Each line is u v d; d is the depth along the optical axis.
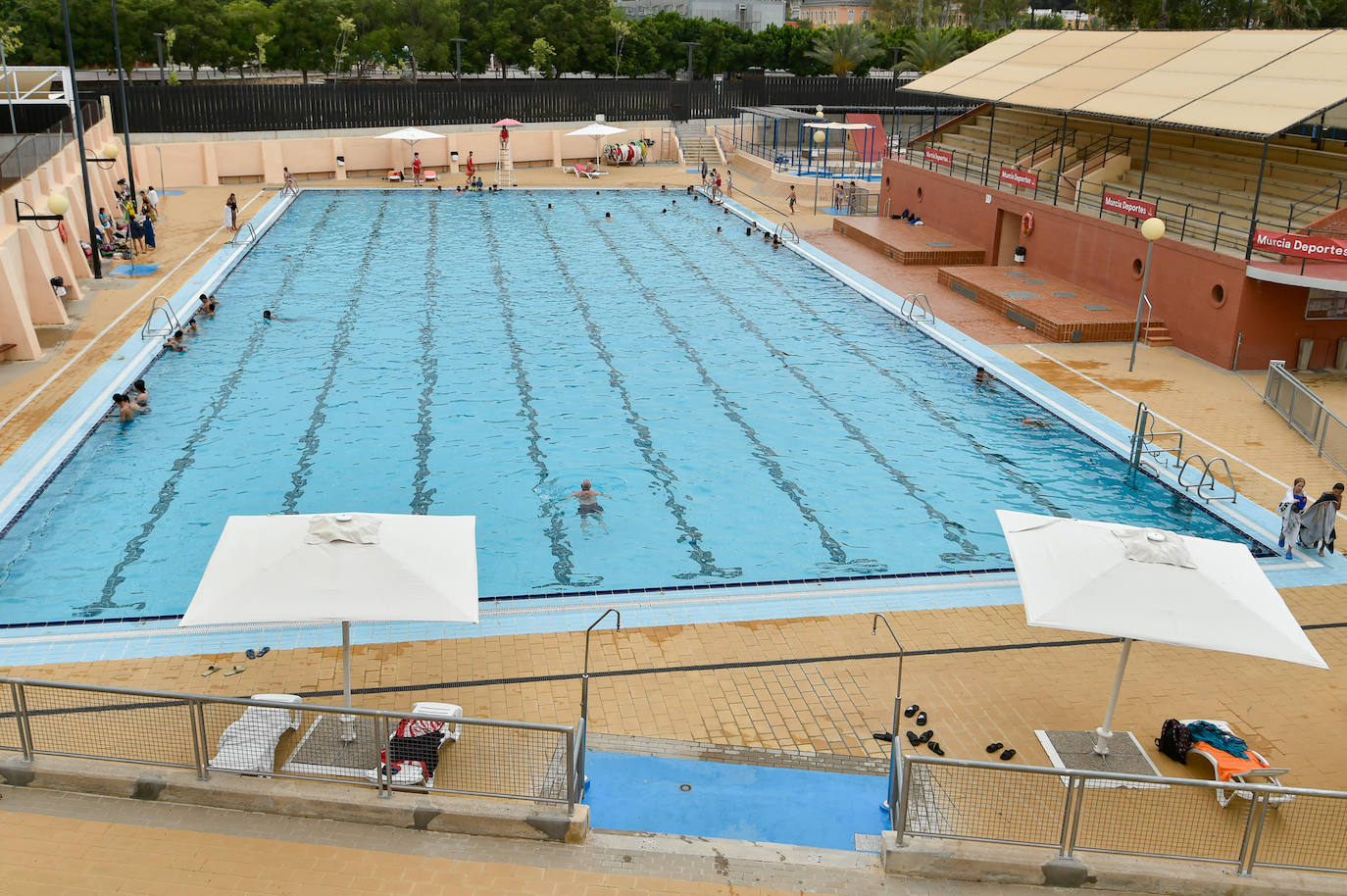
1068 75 27.62
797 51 63.06
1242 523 13.85
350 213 34.91
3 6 46.41
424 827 7.20
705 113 52.56
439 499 14.48
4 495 14.05
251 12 52.81
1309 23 48.31
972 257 29.22
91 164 30.53
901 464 16.03
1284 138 25.47
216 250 28.56
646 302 24.89
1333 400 18.66
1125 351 21.50
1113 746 9.00
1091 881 6.92
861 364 20.70
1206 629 7.88
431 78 63.66
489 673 10.06
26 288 21.02
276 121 42.59
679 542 13.42
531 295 25.16
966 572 12.68
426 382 19.03
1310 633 11.16
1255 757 8.54
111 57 48.69
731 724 9.27
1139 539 8.50
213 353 20.25
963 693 9.91
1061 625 8.02
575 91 49.25
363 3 55.16
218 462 15.45
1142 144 28.30
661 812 7.99
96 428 16.47
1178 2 48.75
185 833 7.01
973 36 61.66
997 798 7.09
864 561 13.01
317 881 6.62
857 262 29.39
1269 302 19.73
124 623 11.01
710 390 19.05
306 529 8.40
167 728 7.39
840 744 9.02
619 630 11.01
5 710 8.05
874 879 6.93
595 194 39.72
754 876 6.90
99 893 6.43
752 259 29.80
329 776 7.42
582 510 14.24
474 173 39.69
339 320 22.70
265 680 9.85
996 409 18.34
